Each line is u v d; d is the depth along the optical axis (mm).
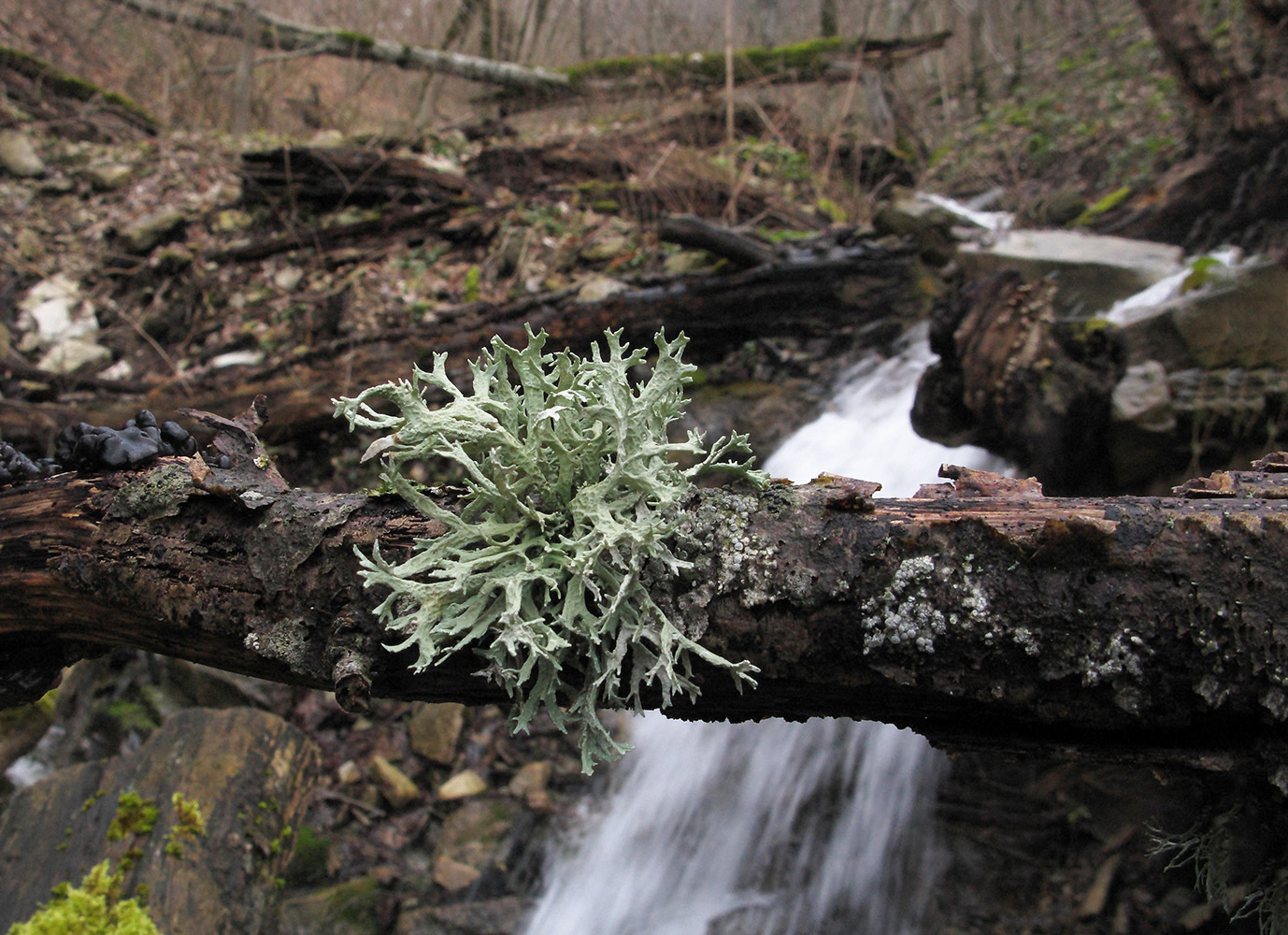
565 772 3367
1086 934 2637
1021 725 1129
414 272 5242
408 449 1060
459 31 7898
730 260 4621
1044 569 1010
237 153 6398
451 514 1078
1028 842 2941
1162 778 1106
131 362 4977
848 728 3371
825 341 4547
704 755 3436
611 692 1051
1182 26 5035
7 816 2168
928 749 3258
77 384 4574
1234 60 4980
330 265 5344
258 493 1212
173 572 1224
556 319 4367
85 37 7836
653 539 1038
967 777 3178
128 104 6883
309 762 2391
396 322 4914
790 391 4359
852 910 2996
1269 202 4840
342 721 3441
